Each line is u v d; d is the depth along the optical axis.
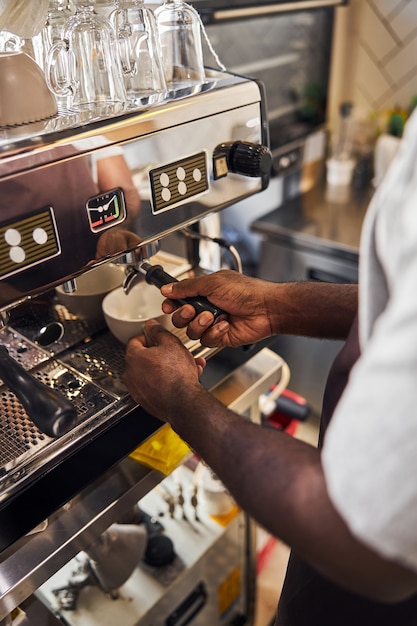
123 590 1.01
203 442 0.51
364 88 1.87
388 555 0.36
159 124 0.61
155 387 0.59
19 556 0.61
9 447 0.62
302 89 1.61
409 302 0.34
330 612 0.60
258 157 0.69
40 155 0.53
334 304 0.68
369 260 0.42
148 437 0.69
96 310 0.81
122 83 0.67
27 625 0.72
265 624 1.33
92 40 0.64
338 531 0.40
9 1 0.58
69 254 0.58
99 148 0.57
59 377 0.73
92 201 0.58
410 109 1.79
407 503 0.35
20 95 0.56
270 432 0.48
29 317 0.75
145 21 0.68
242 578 1.24
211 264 0.89
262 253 1.66
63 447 0.62
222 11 1.16
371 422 0.35
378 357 0.35
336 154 1.80
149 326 0.69
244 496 0.46
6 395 0.69
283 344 1.71
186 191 0.67
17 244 0.53
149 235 0.65
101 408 0.67
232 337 0.75
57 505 0.61
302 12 1.46
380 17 1.73
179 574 1.03
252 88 0.71
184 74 0.73
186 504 1.13
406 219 0.37
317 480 0.42
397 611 0.54
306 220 1.63
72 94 0.65
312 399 1.75
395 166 0.41
